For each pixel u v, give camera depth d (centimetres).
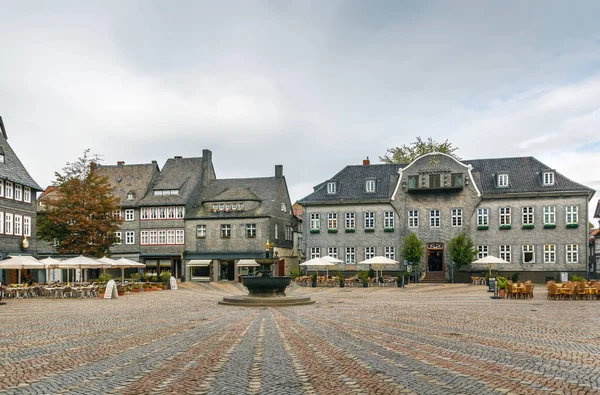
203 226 5909
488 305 2648
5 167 4453
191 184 6162
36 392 943
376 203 5288
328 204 5391
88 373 1089
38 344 1457
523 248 4891
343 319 2052
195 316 2209
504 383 984
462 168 5059
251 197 5850
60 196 4956
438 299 3094
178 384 992
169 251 5975
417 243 4831
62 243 4856
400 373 1071
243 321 2006
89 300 3228
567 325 1820
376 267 5175
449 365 1146
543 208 4875
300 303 2766
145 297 3481
